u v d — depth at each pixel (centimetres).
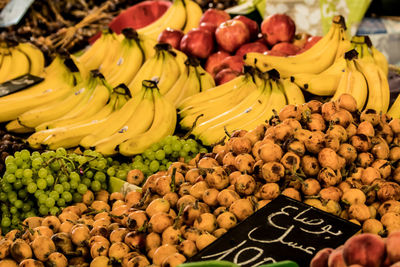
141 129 137
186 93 151
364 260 71
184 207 106
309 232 95
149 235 102
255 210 106
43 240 103
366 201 108
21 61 167
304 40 171
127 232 105
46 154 123
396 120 116
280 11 184
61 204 120
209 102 145
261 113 136
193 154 131
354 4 171
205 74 155
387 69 149
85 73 160
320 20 177
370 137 112
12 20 203
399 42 175
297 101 136
